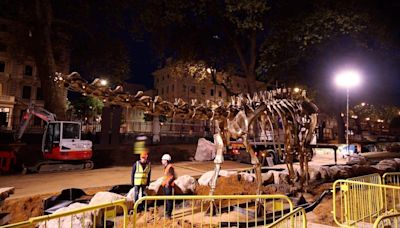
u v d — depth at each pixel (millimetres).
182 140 25875
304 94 10023
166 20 20469
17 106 36750
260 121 8477
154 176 11875
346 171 12477
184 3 19984
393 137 41375
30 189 9070
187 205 7934
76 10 22297
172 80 53562
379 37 20281
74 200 7832
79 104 43250
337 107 30516
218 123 7547
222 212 7234
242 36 24422
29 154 15898
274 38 20125
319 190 9969
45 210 7191
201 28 23422
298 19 19062
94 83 5613
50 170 13203
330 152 22297
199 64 25031
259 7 17953
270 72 23188
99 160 16641
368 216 6684
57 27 23875
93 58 24734
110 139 20672
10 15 21641
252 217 6875
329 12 17500
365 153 24484
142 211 7223
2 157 13211
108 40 23812
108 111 20500
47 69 20344
